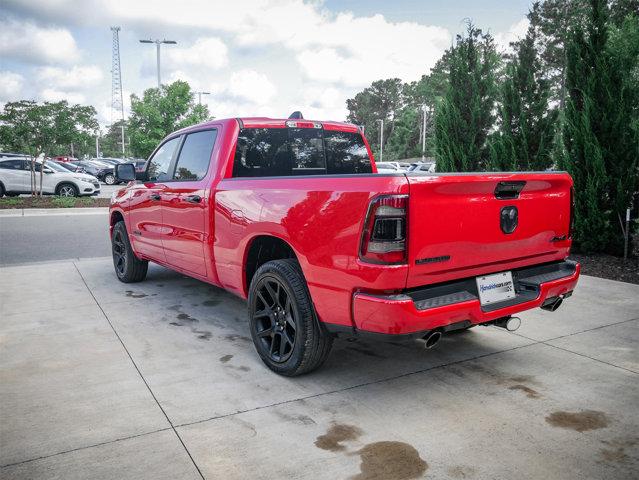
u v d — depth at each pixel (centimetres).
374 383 344
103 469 246
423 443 269
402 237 271
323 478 239
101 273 704
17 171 1944
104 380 348
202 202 435
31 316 498
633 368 364
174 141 520
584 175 761
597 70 746
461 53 941
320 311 319
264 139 442
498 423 289
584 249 768
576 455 257
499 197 311
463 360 384
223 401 317
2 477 239
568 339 425
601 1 749
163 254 529
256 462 252
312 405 312
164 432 280
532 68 864
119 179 572
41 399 319
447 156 952
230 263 407
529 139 872
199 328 462
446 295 299
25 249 902
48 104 1806
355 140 504
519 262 335
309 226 314
